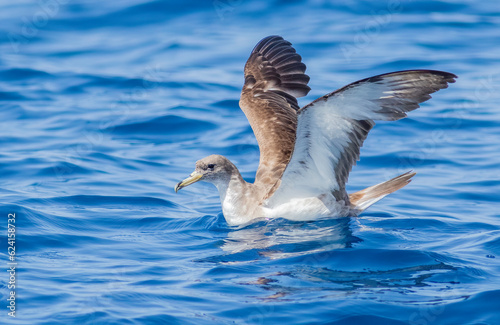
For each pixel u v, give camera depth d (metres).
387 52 25.83
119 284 10.38
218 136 19.28
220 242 12.52
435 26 28.59
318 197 13.41
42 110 21.34
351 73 23.83
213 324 9.09
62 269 11.02
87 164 17.06
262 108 14.91
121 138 19.34
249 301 9.76
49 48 27.78
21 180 15.90
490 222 13.45
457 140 18.75
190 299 9.82
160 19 30.39
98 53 27.20
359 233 12.63
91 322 9.05
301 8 30.56
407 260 11.26
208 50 27.02
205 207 15.02
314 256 11.52
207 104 21.80
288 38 27.41
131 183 16.05
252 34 28.38
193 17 30.53
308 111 11.34
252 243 12.33
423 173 16.73
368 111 11.47
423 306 9.56
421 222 13.38
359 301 9.69
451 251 11.75
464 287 10.18
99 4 31.84
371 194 13.80
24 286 10.21
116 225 13.48
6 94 22.72
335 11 30.22
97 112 21.17
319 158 12.69
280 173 13.87
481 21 29.17
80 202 14.66
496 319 9.23
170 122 20.23
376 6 30.66
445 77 10.63
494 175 16.36
